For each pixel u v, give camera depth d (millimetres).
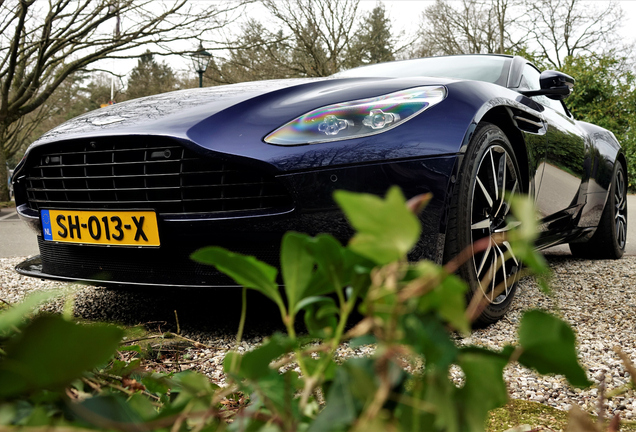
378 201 131
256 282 199
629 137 14055
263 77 16281
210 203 1631
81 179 1819
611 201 3408
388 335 157
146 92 26234
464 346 180
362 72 2893
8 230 5805
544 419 957
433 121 1616
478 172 1835
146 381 393
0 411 162
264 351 198
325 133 1567
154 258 1691
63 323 129
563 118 2887
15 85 10562
